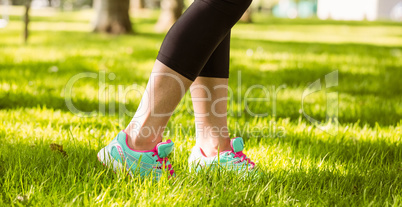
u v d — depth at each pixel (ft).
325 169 7.35
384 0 114.01
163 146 6.39
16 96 12.59
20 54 22.58
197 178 6.58
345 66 22.72
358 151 8.50
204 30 5.81
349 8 120.47
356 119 11.81
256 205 5.87
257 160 7.73
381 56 28.71
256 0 143.95
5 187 5.97
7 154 7.29
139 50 27.07
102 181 6.40
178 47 5.82
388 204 5.97
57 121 10.28
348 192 6.49
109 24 39.75
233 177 6.59
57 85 14.83
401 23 83.51
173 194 5.95
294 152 8.32
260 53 27.96
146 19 64.34
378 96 15.33
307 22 76.89
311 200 6.07
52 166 6.62
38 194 5.73
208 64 6.79
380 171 7.39
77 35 36.81
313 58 26.25
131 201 5.73
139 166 6.36
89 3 138.51
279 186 6.49
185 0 97.35
